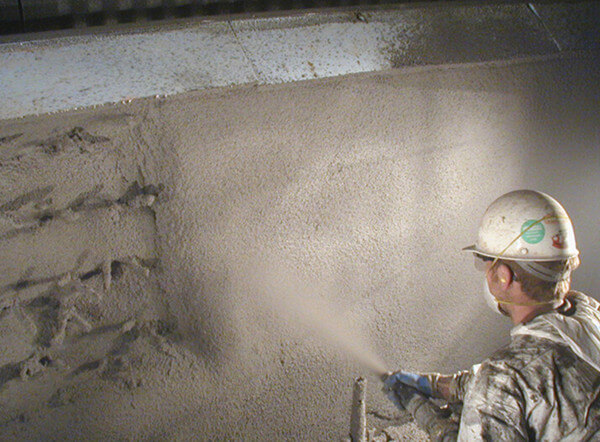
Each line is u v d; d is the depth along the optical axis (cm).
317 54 234
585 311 170
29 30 228
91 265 215
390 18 259
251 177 225
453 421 197
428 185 260
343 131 235
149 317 225
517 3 287
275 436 255
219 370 236
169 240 220
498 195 283
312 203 238
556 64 278
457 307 287
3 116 186
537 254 164
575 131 297
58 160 200
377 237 255
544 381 154
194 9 251
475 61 254
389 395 218
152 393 227
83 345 217
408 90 243
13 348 208
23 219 201
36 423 214
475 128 264
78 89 200
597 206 322
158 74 211
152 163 212
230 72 217
